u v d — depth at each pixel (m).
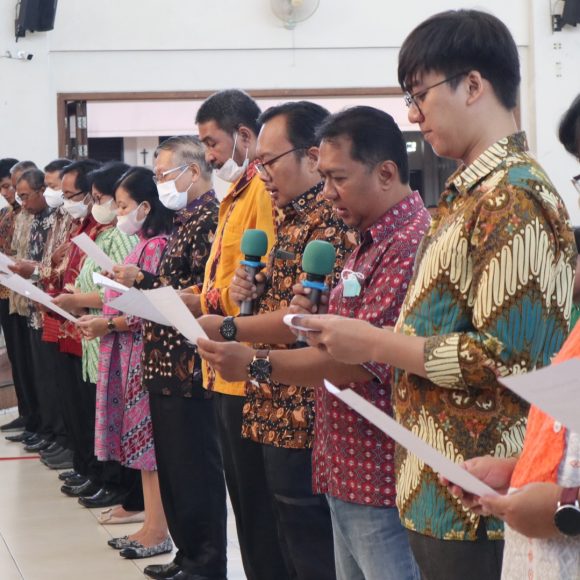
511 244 1.80
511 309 1.80
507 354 1.80
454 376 1.82
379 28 9.37
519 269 1.79
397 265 2.33
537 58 9.37
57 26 9.16
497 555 1.90
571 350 1.61
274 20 9.29
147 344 3.90
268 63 9.33
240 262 3.04
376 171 2.40
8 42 9.05
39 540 4.86
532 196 1.83
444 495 1.93
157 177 4.00
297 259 2.86
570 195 9.38
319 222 2.83
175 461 3.88
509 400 1.87
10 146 9.12
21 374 7.20
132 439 4.51
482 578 1.91
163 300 2.54
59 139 9.23
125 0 9.22
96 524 5.12
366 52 9.38
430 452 1.52
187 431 3.85
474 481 1.55
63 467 6.40
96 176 5.12
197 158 3.99
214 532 3.93
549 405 1.33
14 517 5.28
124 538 4.70
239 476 3.23
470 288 1.88
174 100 9.31
